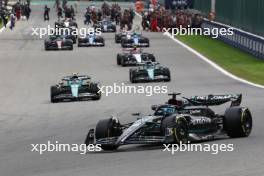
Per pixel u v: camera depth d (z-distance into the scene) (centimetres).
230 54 14962
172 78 11306
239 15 17025
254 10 15325
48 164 4494
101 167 4216
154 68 10831
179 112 5181
